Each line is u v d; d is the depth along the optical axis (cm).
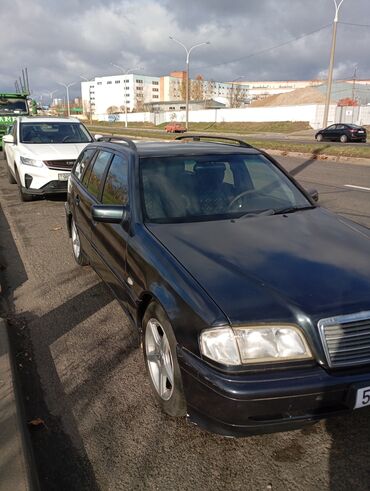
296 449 266
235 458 261
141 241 324
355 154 1848
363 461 256
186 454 265
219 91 14700
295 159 1936
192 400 248
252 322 234
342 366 234
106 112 14312
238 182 399
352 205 926
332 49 3394
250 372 229
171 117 8594
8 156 1248
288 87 15050
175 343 262
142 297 312
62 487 245
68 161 953
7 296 495
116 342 393
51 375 347
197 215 358
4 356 348
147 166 389
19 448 251
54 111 12319
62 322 431
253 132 5709
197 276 266
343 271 272
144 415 299
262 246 304
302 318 235
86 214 477
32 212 916
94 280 533
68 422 295
